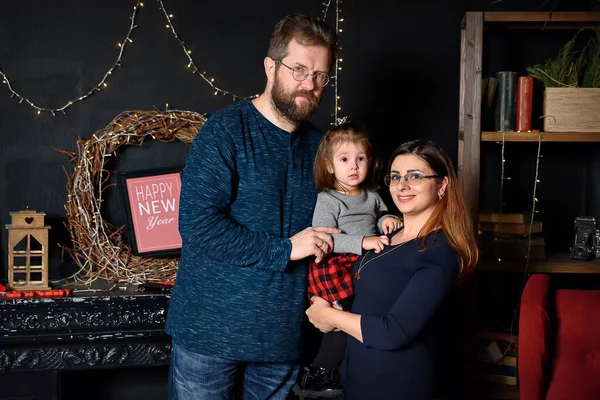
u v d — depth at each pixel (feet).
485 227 9.66
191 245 6.71
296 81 6.66
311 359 7.97
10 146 9.75
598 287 10.66
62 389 9.75
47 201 9.86
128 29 9.86
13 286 8.96
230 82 10.07
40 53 9.71
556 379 7.78
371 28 10.19
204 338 6.82
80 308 8.65
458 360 9.45
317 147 7.38
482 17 9.05
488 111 9.59
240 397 7.48
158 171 9.73
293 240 6.66
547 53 10.39
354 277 6.73
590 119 9.21
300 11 10.10
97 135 9.69
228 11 10.02
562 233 10.65
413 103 10.31
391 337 5.99
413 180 6.45
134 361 8.86
